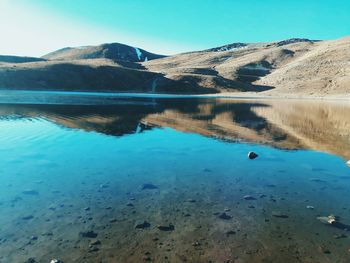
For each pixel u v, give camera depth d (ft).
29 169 59.21
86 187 50.39
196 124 122.93
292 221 39.73
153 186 51.47
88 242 33.71
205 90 541.34
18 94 292.81
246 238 35.32
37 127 104.68
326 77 515.09
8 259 30.45
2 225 37.09
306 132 108.17
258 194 48.93
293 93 477.36
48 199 45.16
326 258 31.78
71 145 80.07
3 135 90.07
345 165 66.49
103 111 163.32
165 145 82.69
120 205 43.55
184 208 42.98
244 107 226.38
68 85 443.73
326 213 42.29
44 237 34.55
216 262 30.71
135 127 111.45
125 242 33.83
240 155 73.31
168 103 252.62
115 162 65.51
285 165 65.72
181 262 30.53
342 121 142.72
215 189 50.78
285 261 31.12
